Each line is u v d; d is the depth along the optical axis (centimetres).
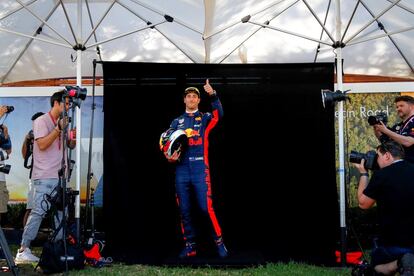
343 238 488
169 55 654
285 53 635
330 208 555
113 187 561
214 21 545
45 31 619
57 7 594
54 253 447
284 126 576
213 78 587
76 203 493
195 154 517
